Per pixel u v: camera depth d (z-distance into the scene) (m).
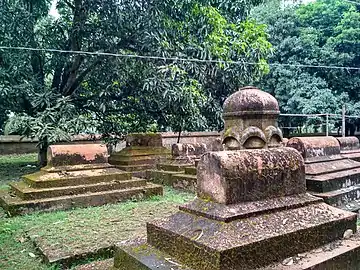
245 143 4.79
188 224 2.47
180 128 10.20
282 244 2.32
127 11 8.74
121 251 2.65
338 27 16.27
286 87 16.06
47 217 4.81
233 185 2.47
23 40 8.64
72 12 9.51
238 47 9.71
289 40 16.11
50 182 5.46
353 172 5.80
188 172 7.07
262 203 2.56
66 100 8.37
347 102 15.80
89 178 5.77
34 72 9.52
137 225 4.31
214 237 2.21
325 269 2.31
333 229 2.64
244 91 5.06
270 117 4.95
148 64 8.70
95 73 9.22
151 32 8.66
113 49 8.91
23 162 11.19
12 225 4.44
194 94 8.84
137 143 8.86
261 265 2.21
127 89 9.73
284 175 2.74
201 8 9.16
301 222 2.52
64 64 9.55
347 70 15.95
